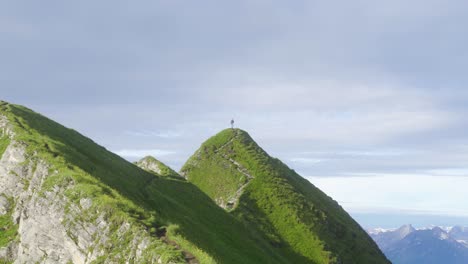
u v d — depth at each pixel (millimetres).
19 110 94500
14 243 65062
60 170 68438
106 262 56812
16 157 72438
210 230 92750
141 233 57812
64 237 61500
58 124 103500
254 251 100688
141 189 91750
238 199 160250
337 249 152000
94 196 62750
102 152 103938
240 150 190125
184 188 118500
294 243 146750
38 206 65188
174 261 52688
